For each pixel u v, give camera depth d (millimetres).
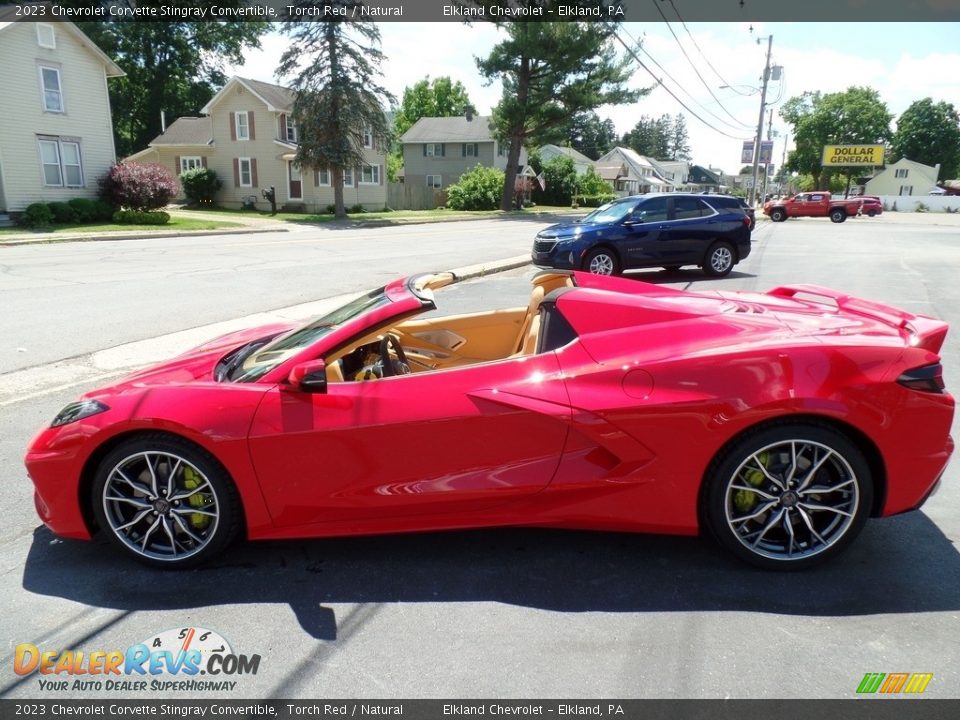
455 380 3121
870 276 12797
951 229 33781
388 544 3439
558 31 39562
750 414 2896
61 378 6207
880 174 98062
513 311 4387
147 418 3035
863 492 2949
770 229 31922
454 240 23609
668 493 3035
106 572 3215
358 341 3207
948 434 2986
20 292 10969
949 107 105938
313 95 34344
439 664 2533
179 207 41844
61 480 3150
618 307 3260
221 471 3094
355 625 2781
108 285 11844
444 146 59906
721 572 3119
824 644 2602
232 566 3256
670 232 12438
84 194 28062
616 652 2578
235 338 4258
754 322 3256
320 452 3049
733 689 2369
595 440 3008
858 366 2920
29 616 2871
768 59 43531
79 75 27312
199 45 57906
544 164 63375
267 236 25359
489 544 3424
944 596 2900
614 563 3221
